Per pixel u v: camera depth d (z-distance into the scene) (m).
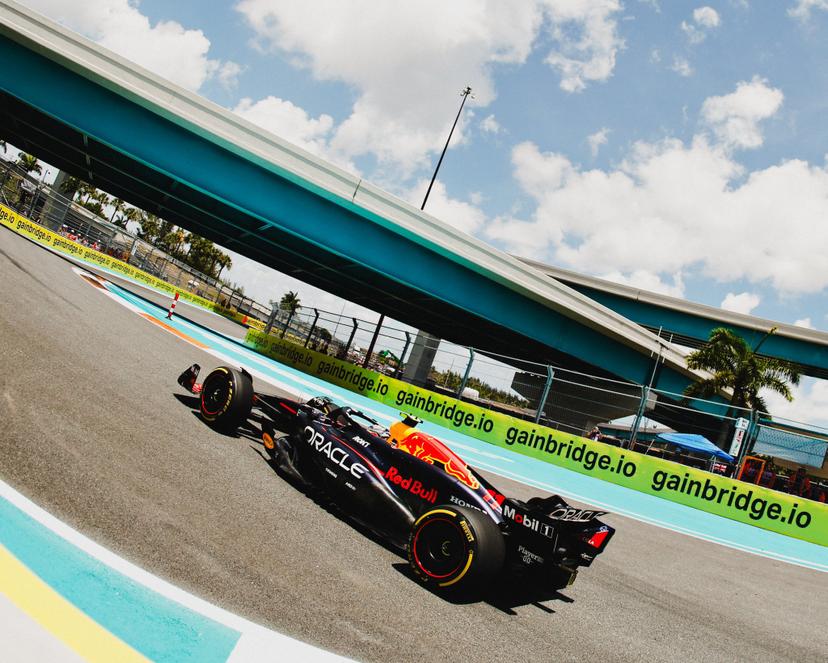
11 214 29.44
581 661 3.16
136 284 35.88
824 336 36.50
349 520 4.30
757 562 8.54
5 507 2.60
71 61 17.70
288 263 29.77
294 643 2.34
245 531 3.36
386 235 21.41
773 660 4.09
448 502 3.96
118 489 3.27
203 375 8.66
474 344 36.16
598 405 15.35
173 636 2.12
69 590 2.17
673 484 12.74
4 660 1.71
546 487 10.59
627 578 5.48
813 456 13.52
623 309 42.50
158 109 18.45
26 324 6.72
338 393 16.75
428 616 3.08
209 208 23.48
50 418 4.04
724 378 28.11
